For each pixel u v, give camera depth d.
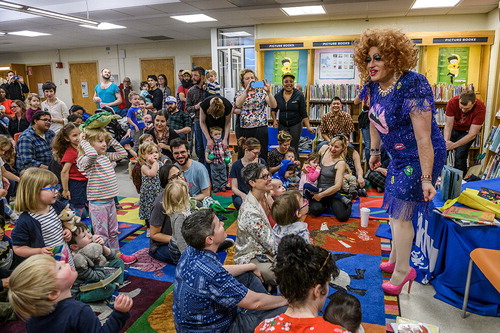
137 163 4.44
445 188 3.00
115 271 2.69
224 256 3.30
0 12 7.83
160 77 9.66
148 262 3.26
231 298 1.67
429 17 6.99
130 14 7.39
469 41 6.39
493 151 5.54
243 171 2.61
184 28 8.90
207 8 6.86
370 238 3.69
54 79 13.09
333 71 7.48
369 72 2.34
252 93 5.05
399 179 2.41
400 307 2.56
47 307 1.37
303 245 1.43
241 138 4.98
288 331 1.24
